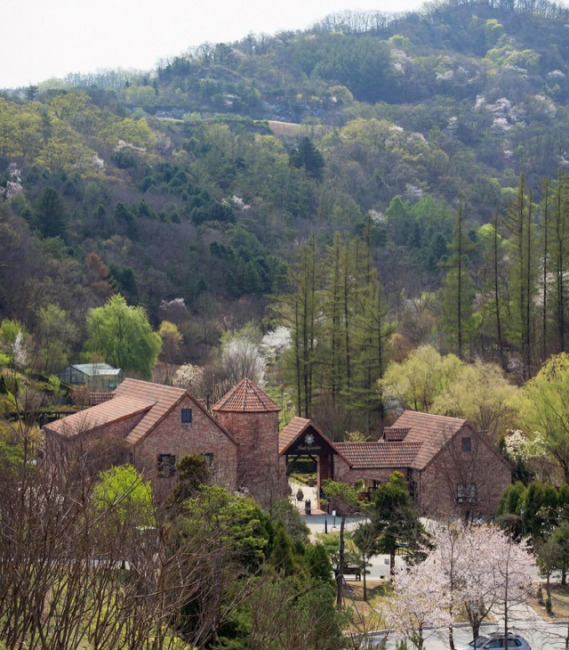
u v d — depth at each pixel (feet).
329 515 195.83
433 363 270.67
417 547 148.15
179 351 408.05
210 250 489.67
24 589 43.70
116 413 185.47
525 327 313.53
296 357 297.33
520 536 159.12
